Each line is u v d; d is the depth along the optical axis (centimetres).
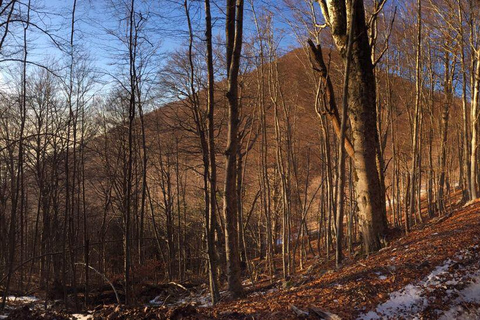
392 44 1444
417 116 1098
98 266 1869
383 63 1375
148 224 2108
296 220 1622
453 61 1581
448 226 879
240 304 516
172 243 1798
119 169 1950
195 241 1944
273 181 1769
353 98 947
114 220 2230
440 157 1775
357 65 941
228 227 682
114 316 452
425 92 1620
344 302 480
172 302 1049
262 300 528
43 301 1109
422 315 458
